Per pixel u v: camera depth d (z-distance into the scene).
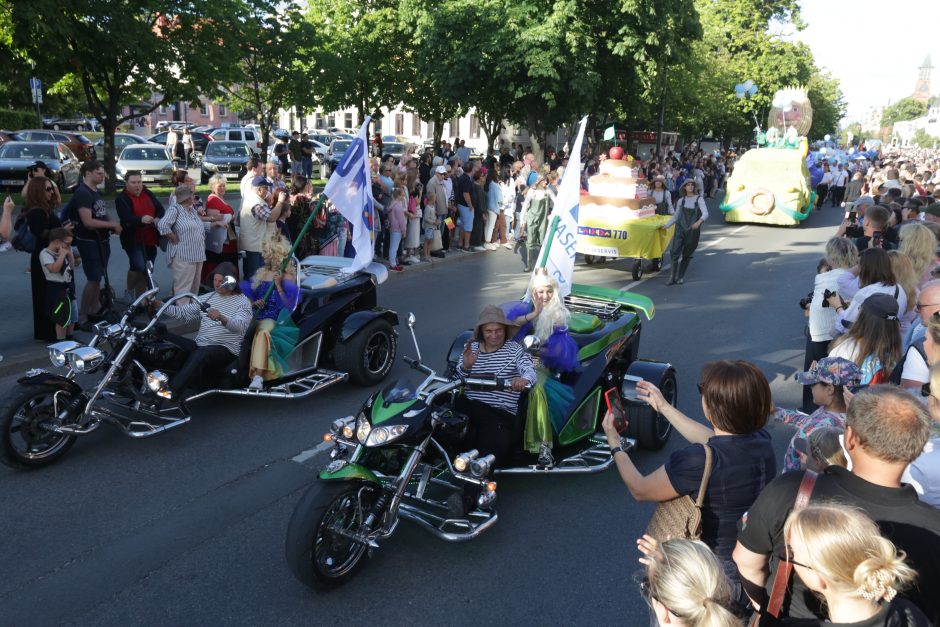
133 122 58.00
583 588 4.23
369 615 3.92
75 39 17.30
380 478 4.36
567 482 5.55
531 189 13.41
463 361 5.15
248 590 4.10
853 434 2.56
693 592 2.13
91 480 5.28
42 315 7.99
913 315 5.55
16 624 3.74
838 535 2.06
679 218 12.74
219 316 6.17
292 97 25.64
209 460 5.67
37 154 20.72
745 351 9.05
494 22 24.23
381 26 28.81
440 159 18.31
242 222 10.52
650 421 5.85
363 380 7.27
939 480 3.00
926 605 2.37
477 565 4.43
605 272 14.23
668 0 24.39
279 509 4.98
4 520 4.71
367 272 7.76
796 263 15.62
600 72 25.88
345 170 7.37
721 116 46.31
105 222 8.60
